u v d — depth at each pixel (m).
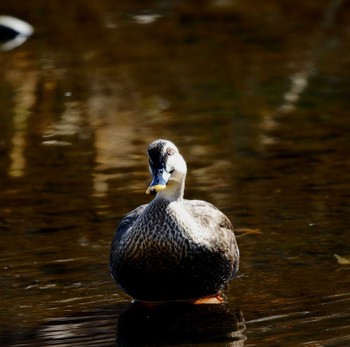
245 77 20.23
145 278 10.20
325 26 23.97
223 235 10.49
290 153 15.48
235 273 10.70
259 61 21.36
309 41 22.77
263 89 19.38
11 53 22.69
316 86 19.41
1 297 10.52
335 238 11.76
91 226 12.71
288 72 20.41
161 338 9.31
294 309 9.75
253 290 10.40
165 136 16.83
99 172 15.10
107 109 18.55
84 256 11.64
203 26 24.44
